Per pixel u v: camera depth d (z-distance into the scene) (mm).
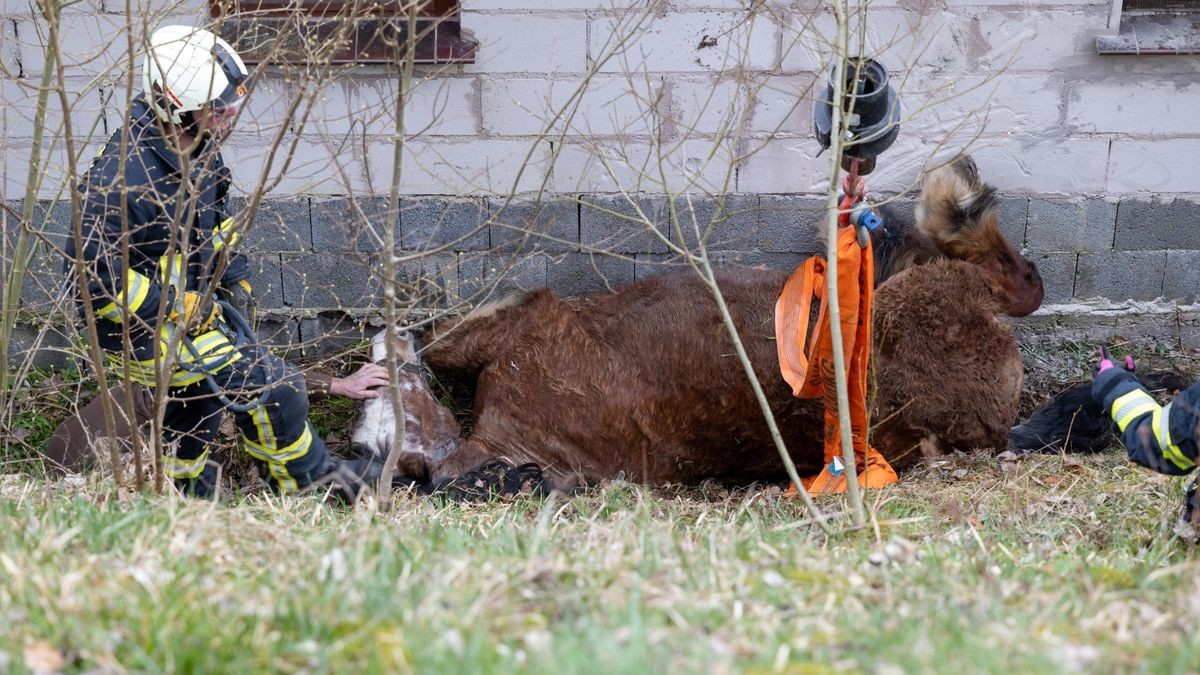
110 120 7758
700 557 4719
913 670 3443
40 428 7676
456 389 8430
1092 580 4602
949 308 7348
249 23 7512
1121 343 8609
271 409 6500
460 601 3943
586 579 4297
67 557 4383
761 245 8336
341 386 7359
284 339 8336
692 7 7816
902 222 8195
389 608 3840
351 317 8305
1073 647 3688
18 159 7734
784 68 7961
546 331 7719
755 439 7578
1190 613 3988
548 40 7867
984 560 4977
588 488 7375
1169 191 8375
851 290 5988
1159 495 6375
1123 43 7910
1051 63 8078
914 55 8008
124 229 5117
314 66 5938
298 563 4477
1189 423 4945
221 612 3848
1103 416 7586
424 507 6590
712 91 7266
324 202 8086
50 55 5672
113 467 5832
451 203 8141
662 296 7734
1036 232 8453
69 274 6062
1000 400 7398
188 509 5152
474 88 7938
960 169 7895
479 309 7938
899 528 5801
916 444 7414
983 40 8008
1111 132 8242
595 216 8219
